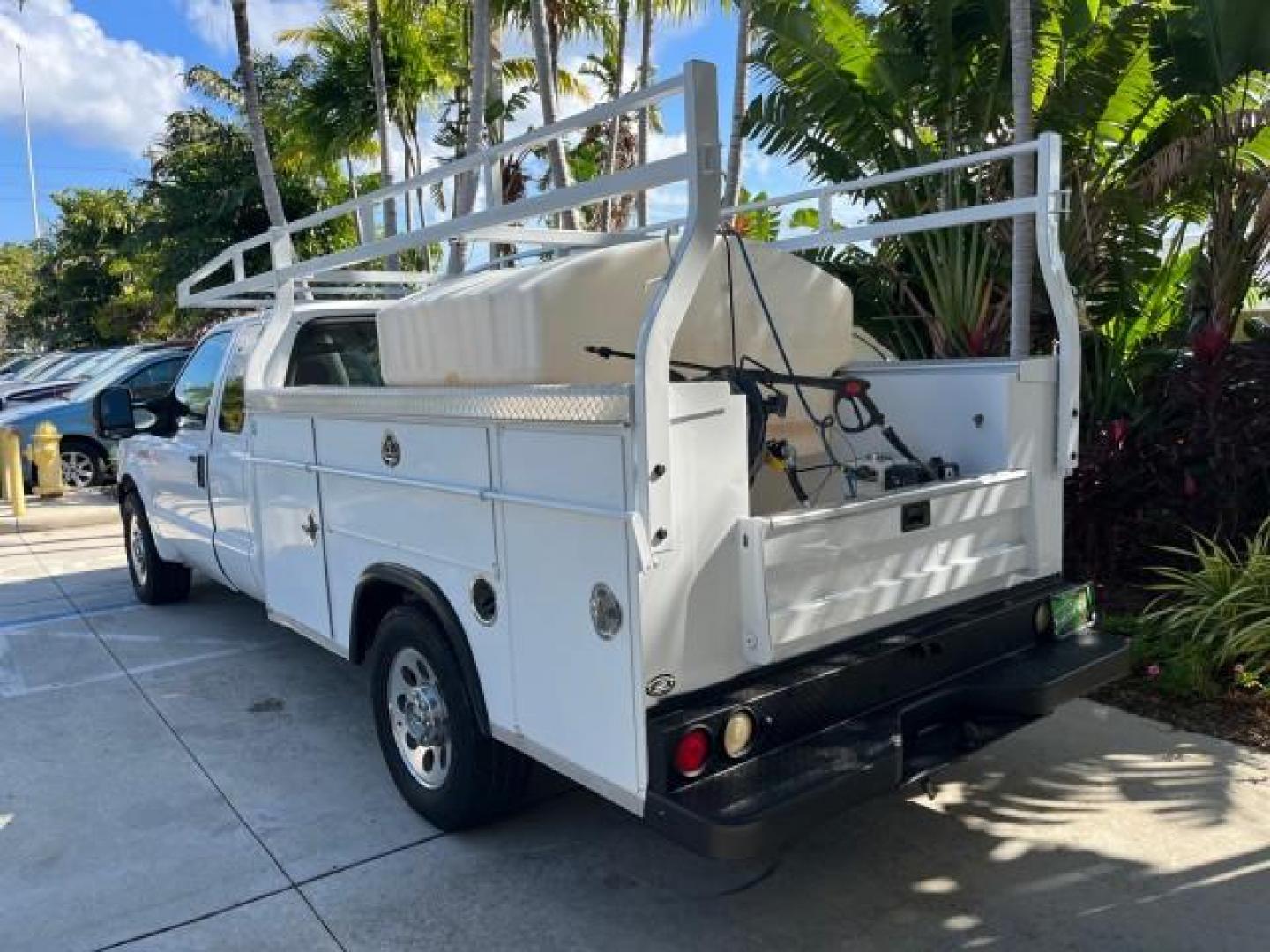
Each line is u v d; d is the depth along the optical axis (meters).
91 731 4.94
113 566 8.93
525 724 3.14
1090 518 6.08
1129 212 7.14
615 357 3.45
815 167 8.59
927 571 3.29
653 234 4.51
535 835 3.74
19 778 4.41
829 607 2.96
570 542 2.84
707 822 2.49
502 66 14.24
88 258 35.50
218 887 3.47
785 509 4.11
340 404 4.03
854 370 4.28
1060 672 3.37
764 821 2.51
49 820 4.01
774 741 2.85
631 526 2.61
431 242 3.49
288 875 3.52
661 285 2.59
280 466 4.60
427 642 3.60
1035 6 6.93
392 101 16.27
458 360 3.66
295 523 4.54
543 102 9.79
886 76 7.65
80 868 3.62
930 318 7.73
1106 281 7.34
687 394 2.68
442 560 3.45
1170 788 3.96
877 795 2.77
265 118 18.98
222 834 3.84
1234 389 5.49
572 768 2.97
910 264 8.23
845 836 3.68
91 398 13.73
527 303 3.31
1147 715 4.63
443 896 3.36
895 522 3.15
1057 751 4.31
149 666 5.93
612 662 2.74
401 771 3.91
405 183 3.86
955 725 3.25
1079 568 6.20
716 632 2.81
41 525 10.98
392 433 3.68
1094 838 3.61
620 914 3.24
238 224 21.59
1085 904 3.21
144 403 6.40
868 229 4.31
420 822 3.88
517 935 3.14
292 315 5.08
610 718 2.78
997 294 7.68
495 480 3.13
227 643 6.34
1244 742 4.33
